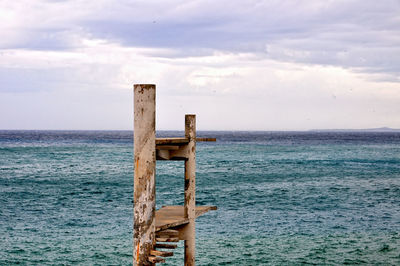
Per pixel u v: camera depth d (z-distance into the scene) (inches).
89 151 3297.2
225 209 1011.3
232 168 2098.9
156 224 288.5
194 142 322.3
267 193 1285.7
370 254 642.2
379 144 5265.8
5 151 3166.8
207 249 661.3
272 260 610.5
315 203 1109.1
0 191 1278.3
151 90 253.6
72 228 802.8
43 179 1592.0
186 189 322.7
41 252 645.3
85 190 1325.0
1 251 646.5
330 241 713.0
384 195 1254.9
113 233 765.9
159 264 604.7
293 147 4387.3
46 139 6363.2
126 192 1291.8
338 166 2209.6
